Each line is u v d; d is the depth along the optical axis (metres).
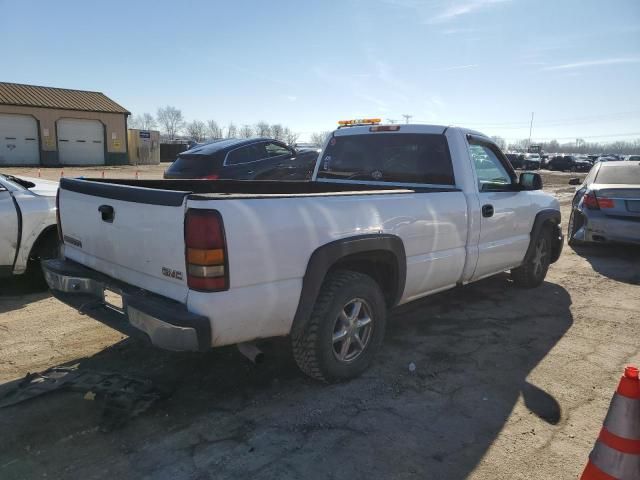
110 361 3.95
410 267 4.04
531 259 6.04
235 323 2.93
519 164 52.56
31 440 2.88
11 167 33.25
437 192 4.38
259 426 3.09
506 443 2.98
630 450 2.22
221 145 10.62
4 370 3.76
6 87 35.50
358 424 3.14
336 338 3.55
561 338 4.66
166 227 2.95
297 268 3.16
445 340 4.55
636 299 5.96
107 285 3.40
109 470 2.65
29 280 5.76
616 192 7.85
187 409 3.27
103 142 38.62
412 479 2.64
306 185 5.65
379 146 5.25
